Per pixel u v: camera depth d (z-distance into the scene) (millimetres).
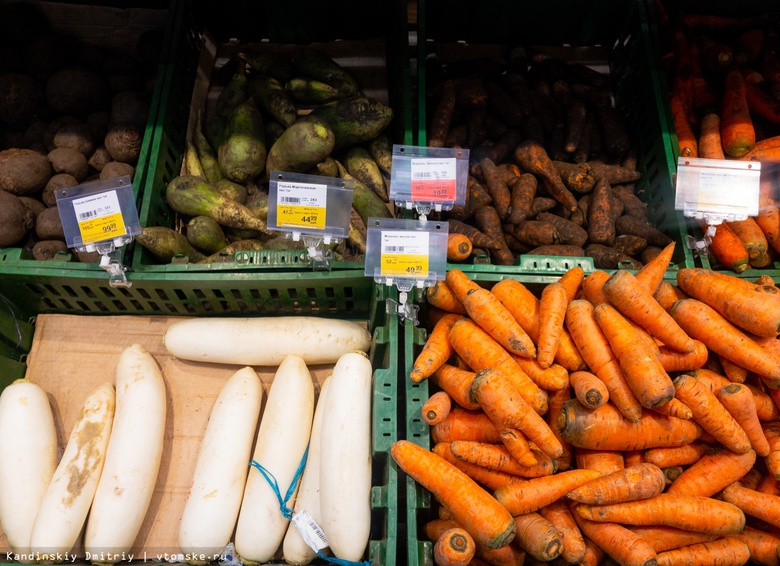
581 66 3002
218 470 1956
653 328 1842
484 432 1841
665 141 2533
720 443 1833
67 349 2355
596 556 1737
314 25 3082
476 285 1979
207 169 2641
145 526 2047
